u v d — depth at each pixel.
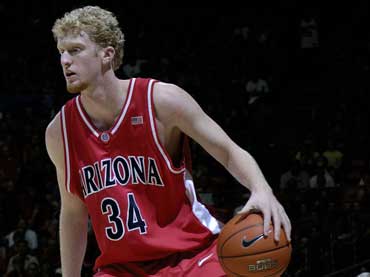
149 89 5.29
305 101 26.25
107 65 5.24
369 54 28.22
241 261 4.75
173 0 31.41
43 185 21.72
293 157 21.41
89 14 5.18
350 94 26.08
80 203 5.63
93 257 15.91
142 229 5.20
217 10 31.30
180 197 5.32
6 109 26.38
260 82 27.03
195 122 5.26
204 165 21.36
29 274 17.48
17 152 22.84
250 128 24.64
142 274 5.27
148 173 5.25
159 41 29.98
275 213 4.88
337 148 22.36
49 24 30.16
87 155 5.33
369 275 7.62
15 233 18.92
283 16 29.98
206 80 27.42
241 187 19.72
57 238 18.39
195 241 5.30
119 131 5.25
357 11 29.78
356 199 17.73
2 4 30.48
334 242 15.62
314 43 28.70
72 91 5.20
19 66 28.48
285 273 15.48
